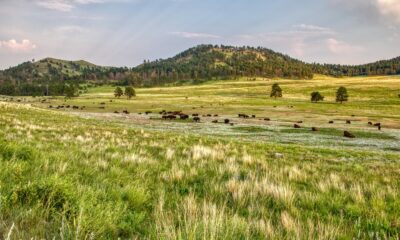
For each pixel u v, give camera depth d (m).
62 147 12.16
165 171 8.77
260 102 143.38
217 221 4.18
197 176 8.55
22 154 8.02
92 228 3.71
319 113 101.81
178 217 4.50
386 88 189.38
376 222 5.36
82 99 167.38
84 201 4.52
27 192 4.45
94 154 10.61
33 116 40.22
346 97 146.12
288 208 5.91
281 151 21.61
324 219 5.57
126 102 141.50
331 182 9.09
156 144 17.75
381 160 21.94
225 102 143.50
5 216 3.73
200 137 30.50
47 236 3.40
